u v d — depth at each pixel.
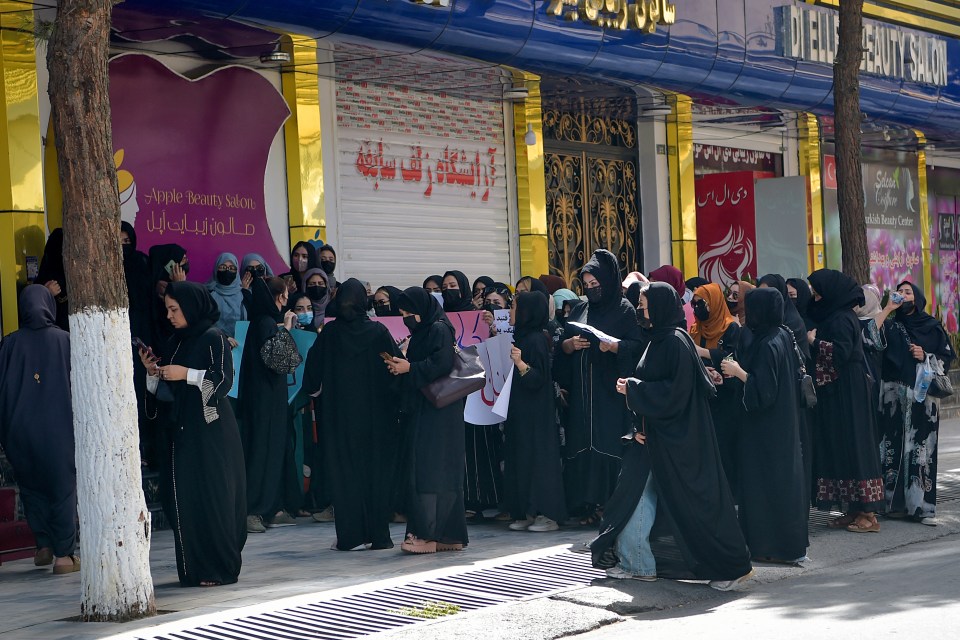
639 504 7.20
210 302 7.33
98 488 6.40
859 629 6.01
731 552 7.12
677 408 6.98
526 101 14.52
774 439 7.80
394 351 8.50
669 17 14.23
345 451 8.41
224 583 7.30
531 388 9.05
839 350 8.94
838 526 9.25
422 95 13.57
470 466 9.70
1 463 9.02
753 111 16.78
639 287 9.70
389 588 7.12
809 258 18.56
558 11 12.85
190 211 11.06
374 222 13.02
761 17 15.80
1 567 8.31
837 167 11.91
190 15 9.94
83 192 6.36
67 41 6.30
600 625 6.48
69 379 8.06
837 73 11.89
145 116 10.77
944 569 7.52
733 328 8.58
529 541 8.73
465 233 14.04
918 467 9.41
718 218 17.00
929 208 21.91
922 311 9.60
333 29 10.87
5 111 9.52
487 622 6.29
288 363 9.20
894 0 18.80
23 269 9.57
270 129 11.76
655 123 16.39
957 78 19.48
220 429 7.25
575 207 15.79
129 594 6.41
